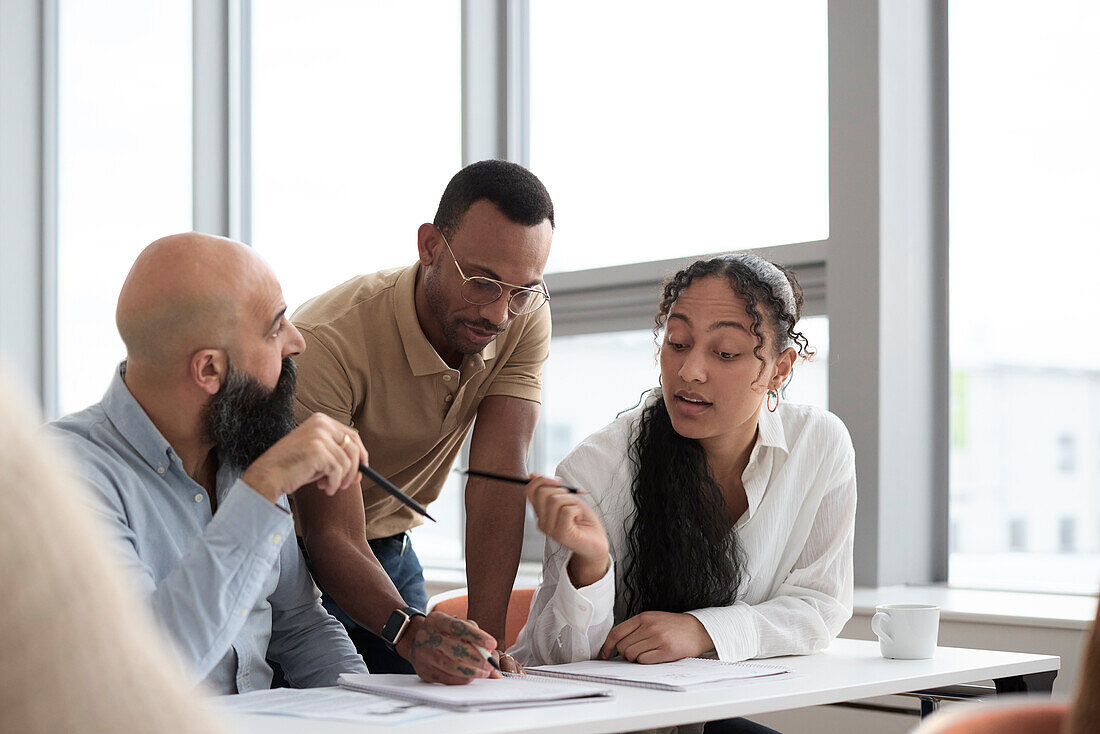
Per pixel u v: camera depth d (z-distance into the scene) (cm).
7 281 499
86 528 23
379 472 203
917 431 272
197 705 26
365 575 158
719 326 163
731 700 119
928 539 274
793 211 292
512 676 136
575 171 342
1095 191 253
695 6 314
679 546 167
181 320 135
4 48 502
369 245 397
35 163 510
